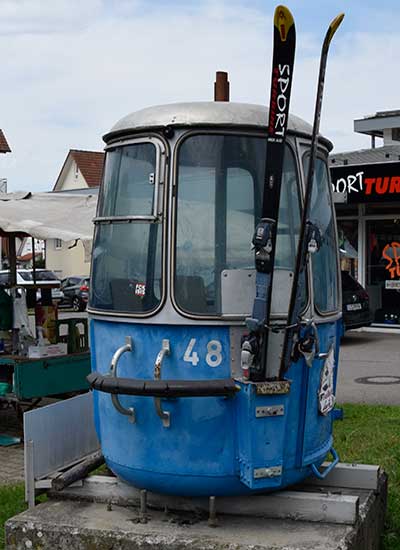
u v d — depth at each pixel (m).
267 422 4.22
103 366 4.69
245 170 4.46
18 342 8.75
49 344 8.63
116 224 4.69
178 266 4.36
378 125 23.39
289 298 4.32
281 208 4.50
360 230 19.05
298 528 4.42
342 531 4.37
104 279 4.73
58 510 4.83
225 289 4.27
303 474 4.60
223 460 4.32
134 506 4.84
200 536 4.31
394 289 18.70
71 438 5.51
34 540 4.58
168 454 4.39
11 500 6.21
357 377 12.29
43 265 35.66
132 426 4.48
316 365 4.56
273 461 4.24
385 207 18.67
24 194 9.31
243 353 4.17
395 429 8.38
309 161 4.27
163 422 4.36
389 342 16.62
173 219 4.38
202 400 4.30
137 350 4.45
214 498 4.46
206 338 4.29
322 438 4.75
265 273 4.17
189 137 4.44
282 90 4.05
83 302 29.52
